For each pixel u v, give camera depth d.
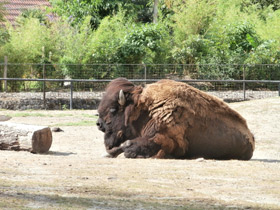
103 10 70.38
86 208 10.16
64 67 55.53
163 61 61.69
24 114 40.44
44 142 21.69
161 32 61.94
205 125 20.09
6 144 21.67
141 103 20.25
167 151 19.95
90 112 43.69
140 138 20.09
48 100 47.72
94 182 13.46
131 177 14.55
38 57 58.00
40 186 12.49
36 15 68.25
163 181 14.18
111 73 55.72
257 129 32.19
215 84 57.03
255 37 65.19
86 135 29.73
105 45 59.12
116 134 20.86
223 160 19.92
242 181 14.69
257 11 75.56
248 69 58.28
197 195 12.34
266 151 25.66
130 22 67.56
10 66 54.75
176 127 19.72
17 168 15.43
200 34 65.25
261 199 12.23
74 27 64.19
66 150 23.69
